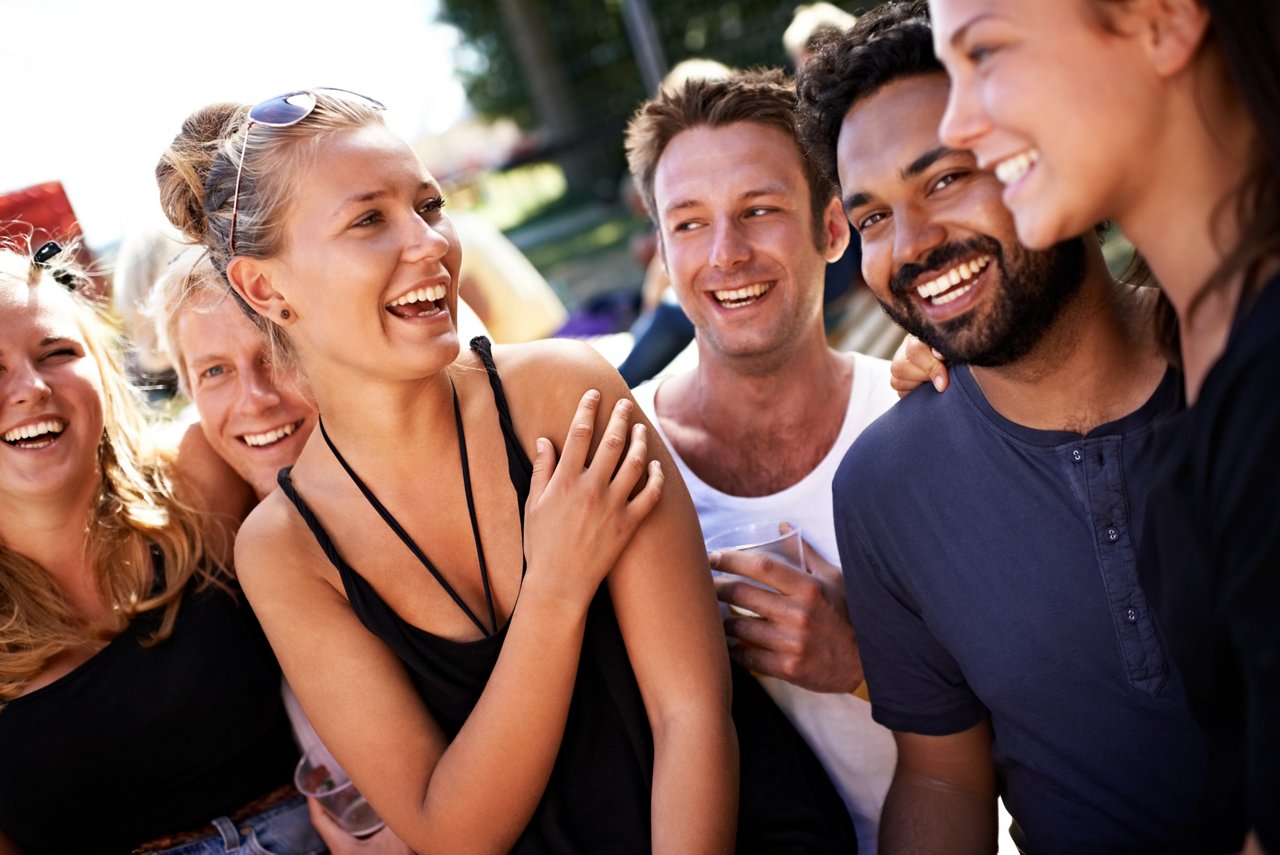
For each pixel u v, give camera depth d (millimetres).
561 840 1435
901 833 1536
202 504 1915
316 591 1504
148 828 1818
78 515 1815
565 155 14656
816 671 1619
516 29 14188
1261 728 863
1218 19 864
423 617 1481
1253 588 857
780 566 1619
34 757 1728
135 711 1767
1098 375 1232
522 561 1456
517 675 1361
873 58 1230
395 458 1466
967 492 1339
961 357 1237
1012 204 967
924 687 1510
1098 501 1245
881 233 1274
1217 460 881
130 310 2281
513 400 1501
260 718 1854
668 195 1807
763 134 1759
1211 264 934
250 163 1362
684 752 1404
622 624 1463
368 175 1331
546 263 10750
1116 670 1277
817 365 1845
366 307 1340
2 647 1751
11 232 2539
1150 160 922
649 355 3346
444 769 1416
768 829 1514
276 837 1854
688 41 10633
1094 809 1339
